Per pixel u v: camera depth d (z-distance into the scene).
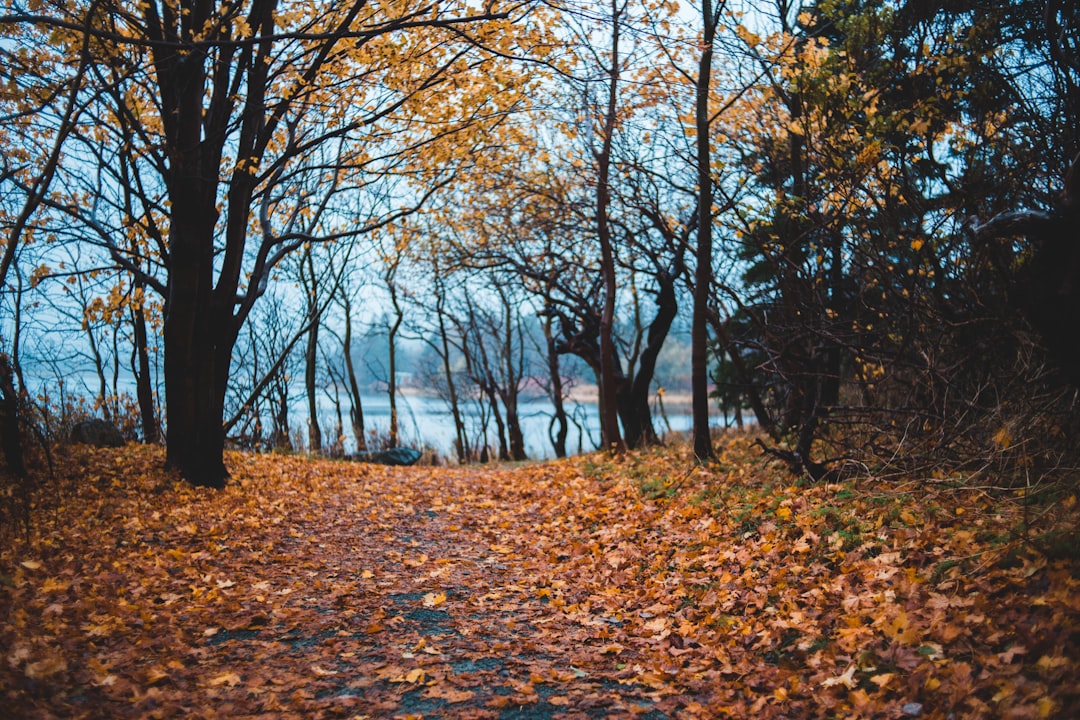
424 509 10.82
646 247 17.69
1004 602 3.84
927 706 3.27
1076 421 6.36
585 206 17.19
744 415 22.88
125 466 11.23
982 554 4.45
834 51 8.26
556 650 4.78
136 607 5.30
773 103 11.74
